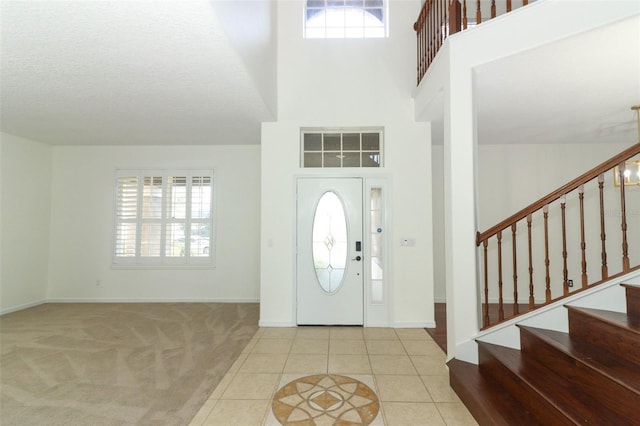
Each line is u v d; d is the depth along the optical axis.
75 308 4.80
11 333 3.71
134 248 5.22
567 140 4.75
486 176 5.04
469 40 2.57
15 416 2.15
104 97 3.20
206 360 3.00
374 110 4.04
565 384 1.89
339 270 4.00
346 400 2.34
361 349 3.26
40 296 5.08
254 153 5.21
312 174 4.03
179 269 5.18
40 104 3.38
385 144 4.02
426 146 4.00
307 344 3.40
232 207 5.20
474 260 2.58
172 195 5.23
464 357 2.58
